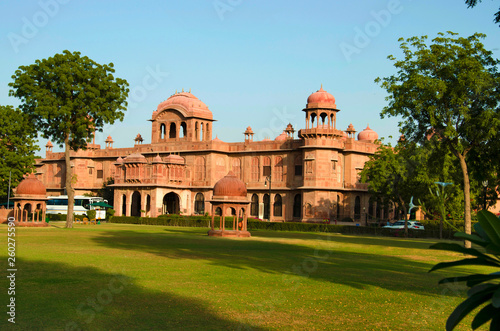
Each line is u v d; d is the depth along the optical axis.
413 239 49.03
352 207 70.56
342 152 71.25
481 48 34.56
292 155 72.69
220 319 12.85
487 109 33.47
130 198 76.12
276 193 73.62
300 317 13.34
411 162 50.88
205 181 76.88
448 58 34.66
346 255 29.48
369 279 19.95
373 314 13.95
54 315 12.84
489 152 34.31
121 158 78.38
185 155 78.88
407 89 35.28
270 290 16.88
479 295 6.83
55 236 37.91
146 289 16.44
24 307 13.57
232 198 44.19
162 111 81.62
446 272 23.00
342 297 16.12
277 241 39.34
